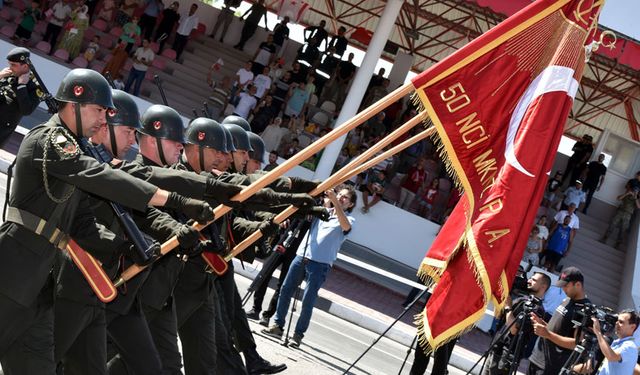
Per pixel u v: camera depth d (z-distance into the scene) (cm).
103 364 491
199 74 2734
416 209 2362
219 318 694
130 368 520
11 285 437
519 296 996
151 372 518
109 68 2450
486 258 616
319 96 2641
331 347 1206
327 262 1067
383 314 1769
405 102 2647
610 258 2558
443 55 3575
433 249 704
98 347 487
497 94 612
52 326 462
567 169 2611
